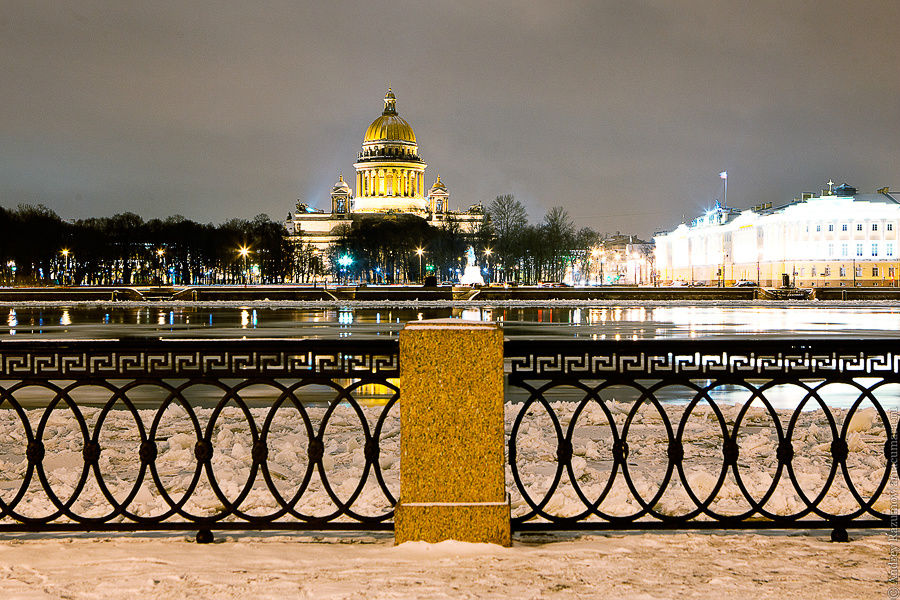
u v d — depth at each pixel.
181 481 10.20
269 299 88.69
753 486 9.81
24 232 122.12
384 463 11.12
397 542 6.93
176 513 8.05
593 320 55.34
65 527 7.45
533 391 7.60
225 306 80.69
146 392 20.36
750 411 15.86
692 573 6.35
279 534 7.58
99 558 6.75
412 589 5.97
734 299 92.75
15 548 7.06
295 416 15.45
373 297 88.88
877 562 6.64
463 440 6.91
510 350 7.56
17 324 52.53
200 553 6.91
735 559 6.70
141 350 7.48
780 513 8.59
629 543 7.10
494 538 6.89
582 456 11.83
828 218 157.25
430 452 6.92
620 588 6.01
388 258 160.50
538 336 40.50
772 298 93.06
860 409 16.12
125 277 143.25
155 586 6.07
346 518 8.49
